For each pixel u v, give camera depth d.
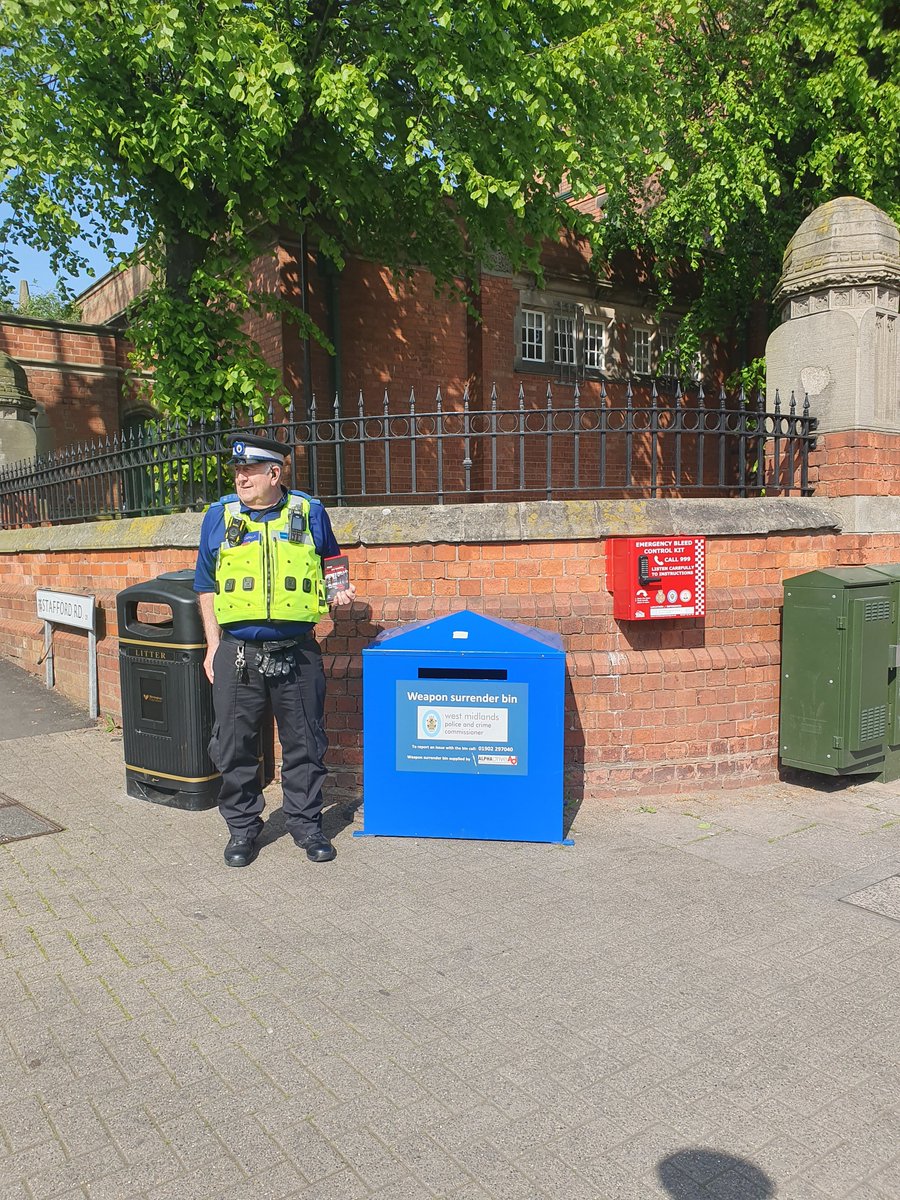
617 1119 2.34
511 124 7.21
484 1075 2.52
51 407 14.41
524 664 4.20
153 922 3.44
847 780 5.41
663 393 14.43
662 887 3.79
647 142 8.06
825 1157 2.20
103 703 6.72
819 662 5.07
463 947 3.25
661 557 4.86
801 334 5.81
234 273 8.29
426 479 12.02
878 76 10.23
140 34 6.16
